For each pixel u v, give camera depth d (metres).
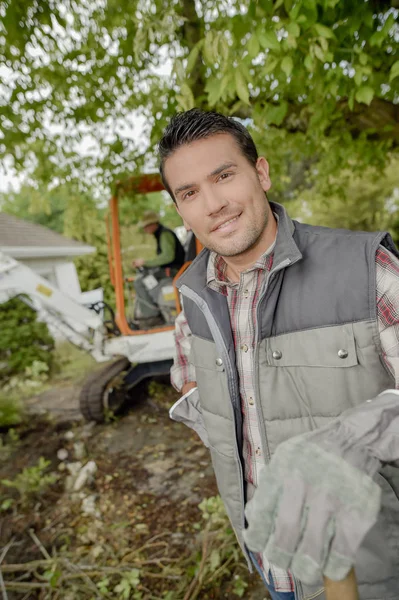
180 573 2.31
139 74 3.24
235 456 1.11
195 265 1.17
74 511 2.96
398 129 3.01
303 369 0.96
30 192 4.11
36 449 3.87
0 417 4.33
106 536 2.68
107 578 2.35
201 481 3.15
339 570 0.52
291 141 4.38
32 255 9.70
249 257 1.04
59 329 4.12
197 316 1.19
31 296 4.04
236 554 2.29
